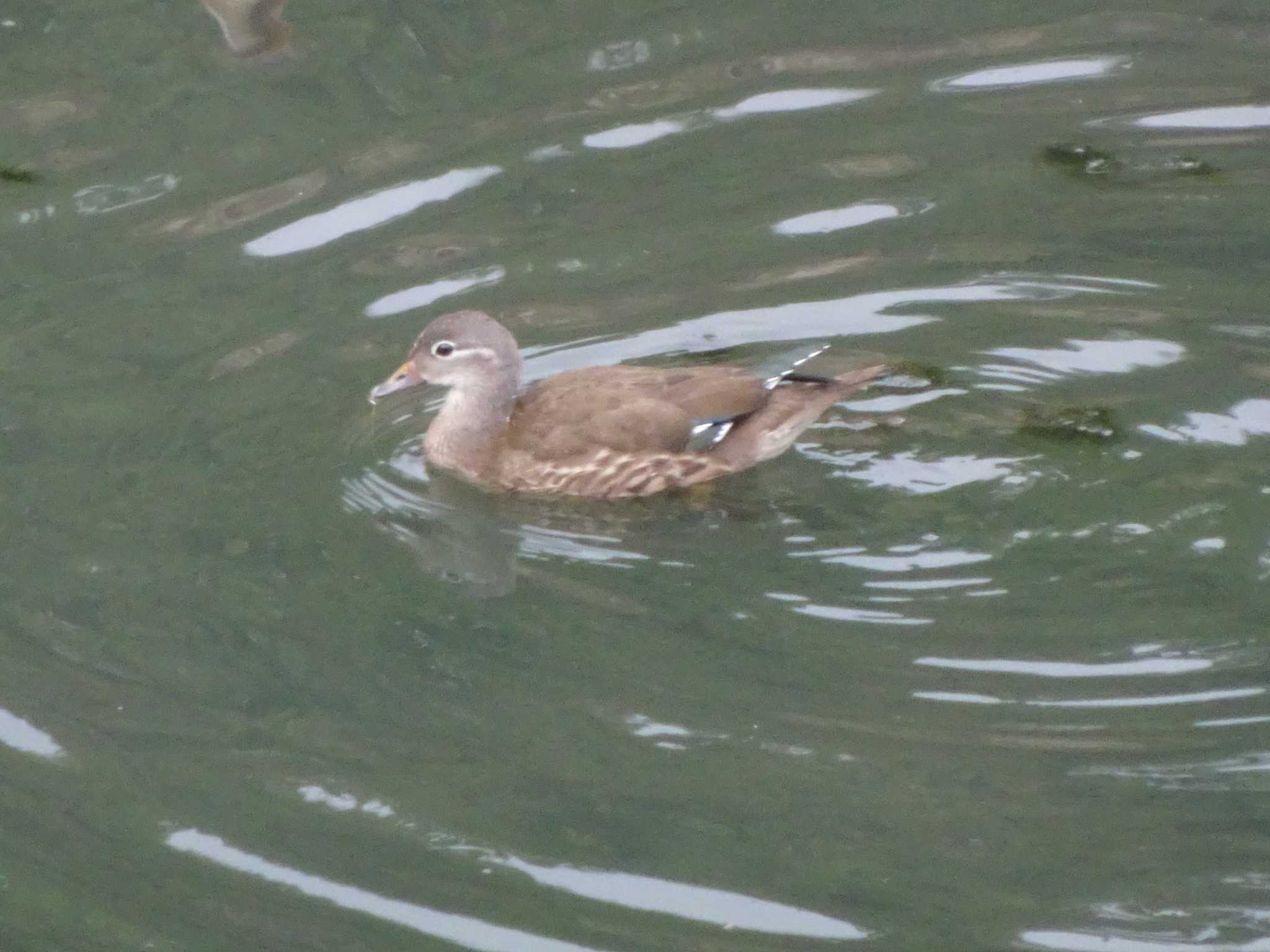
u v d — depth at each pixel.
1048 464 13.67
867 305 15.72
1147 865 10.12
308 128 18.31
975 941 9.70
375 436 14.66
